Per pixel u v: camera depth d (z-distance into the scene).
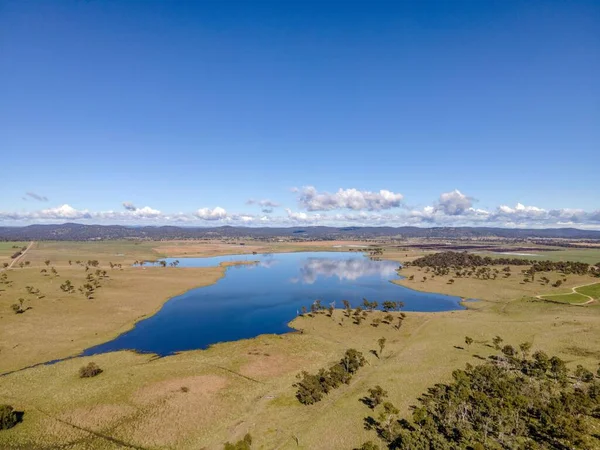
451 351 92.06
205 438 56.50
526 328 108.38
